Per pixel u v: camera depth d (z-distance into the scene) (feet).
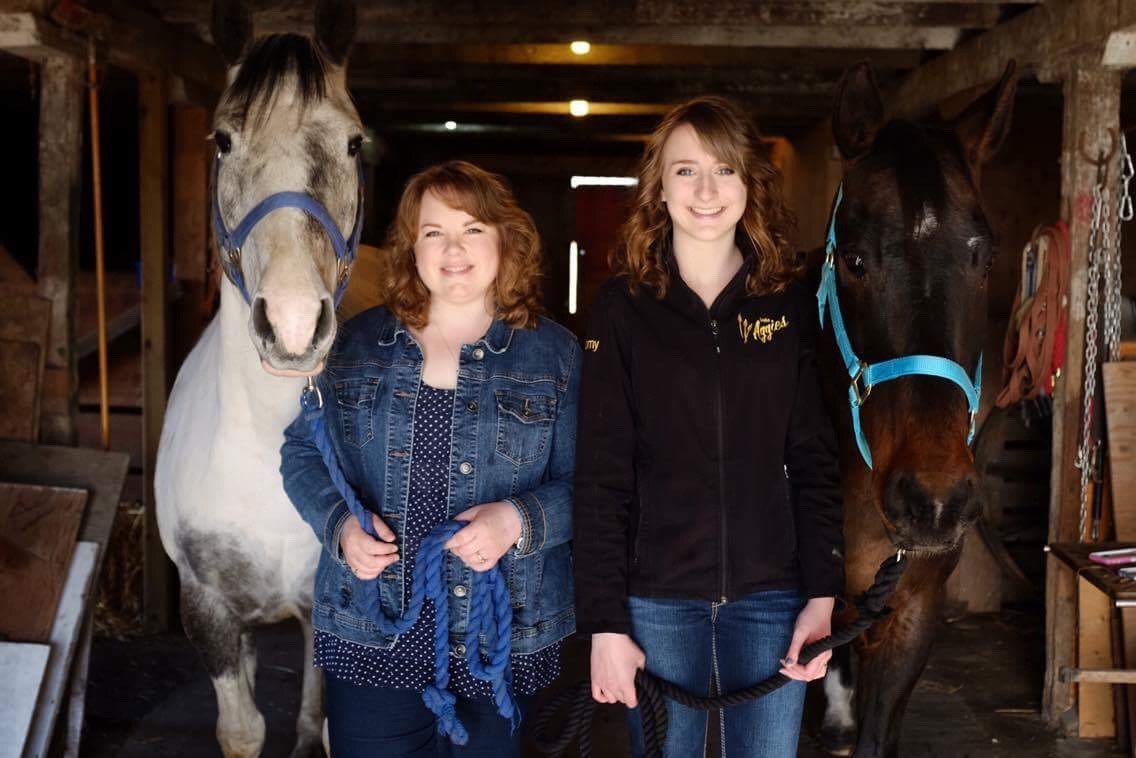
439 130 25.13
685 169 5.64
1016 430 15.38
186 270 14.46
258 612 7.50
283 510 7.02
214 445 7.00
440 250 5.67
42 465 9.89
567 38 14.56
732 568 5.70
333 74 6.55
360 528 5.51
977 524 14.58
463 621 5.67
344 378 5.86
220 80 14.64
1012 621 14.61
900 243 6.37
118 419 16.30
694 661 5.84
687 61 16.93
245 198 5.97
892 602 7.27
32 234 22.97
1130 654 10.43
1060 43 11.03
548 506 5.64
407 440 5.70
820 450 5.88
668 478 5.74
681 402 5.68
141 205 13.03
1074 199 10.71
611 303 5.81
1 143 22.33
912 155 6.61
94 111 10.91
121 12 11.55
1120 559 9.24
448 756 5.83
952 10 13.06
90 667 12.00
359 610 5.71
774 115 21.22
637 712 6.15
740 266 5.88
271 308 5.45
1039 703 11.66
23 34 9.87
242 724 7.64
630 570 5.82
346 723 5.79
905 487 5.90
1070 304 10.72
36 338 10.25
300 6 12.73
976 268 6.43
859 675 7.71
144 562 13.25
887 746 7.48
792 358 5.79
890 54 15.92
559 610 5.90
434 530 5.46
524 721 5.89
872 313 6.50
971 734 10.84
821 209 21.65
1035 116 19.43
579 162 30.83
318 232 5.90
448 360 5.84
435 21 13.53
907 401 6.20
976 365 6.73
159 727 10.55
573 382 5.96
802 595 5.88
